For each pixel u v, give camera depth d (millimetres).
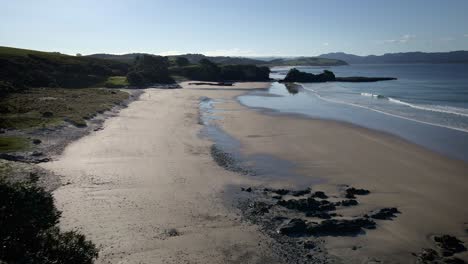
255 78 133500
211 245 17641
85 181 24938
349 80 128375
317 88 100000
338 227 19078
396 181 26047
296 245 17797
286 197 23469
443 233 19016
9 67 75312
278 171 28344
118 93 70375
